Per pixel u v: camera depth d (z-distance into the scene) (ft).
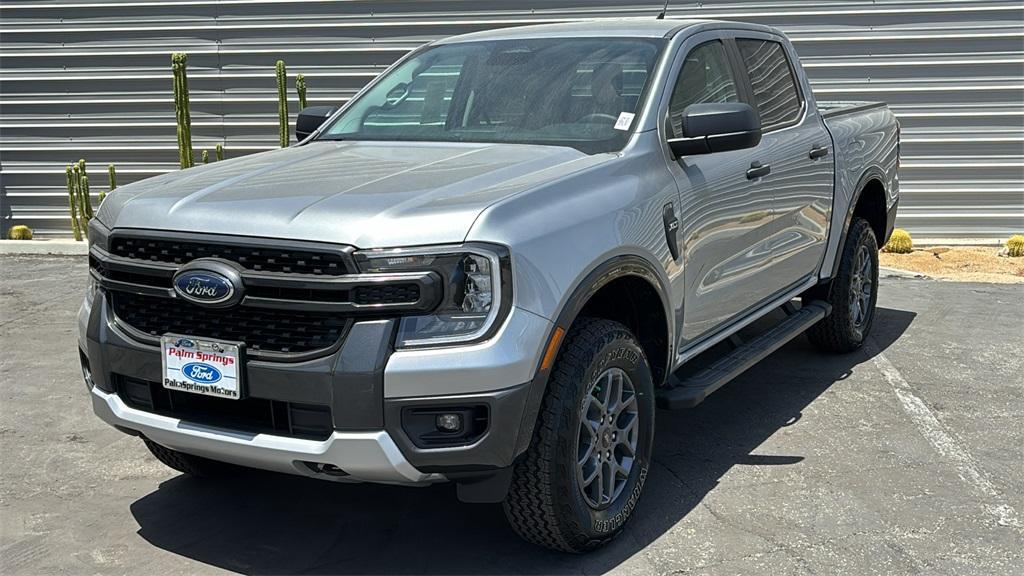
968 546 11.43
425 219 9.80
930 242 32.86
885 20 31.78
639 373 11.78
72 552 11.51
